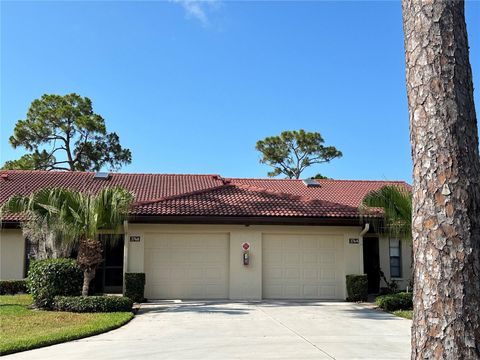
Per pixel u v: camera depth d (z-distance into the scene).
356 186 24.50
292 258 17.66
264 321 11.99
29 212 14.07
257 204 17.98
